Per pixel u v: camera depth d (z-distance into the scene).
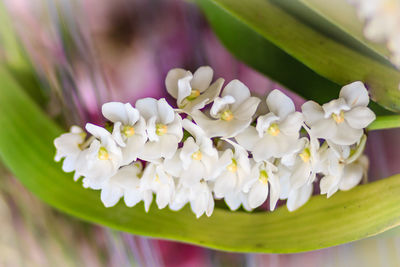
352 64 0.41
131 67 0.48
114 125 0.38
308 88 0.45
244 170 0.40
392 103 0.41
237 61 0.48
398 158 0.47
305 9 0.41
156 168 0.40
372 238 0.48
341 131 0.40
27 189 0.47
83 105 0.47
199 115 0.39
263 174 0.41
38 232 0.48
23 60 0.47
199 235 0.45
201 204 0.41
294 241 0.44
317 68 0.41
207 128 0.39
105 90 0.48
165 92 0.49
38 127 0.46
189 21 0.48
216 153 0.40
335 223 0.44
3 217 0.48
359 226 0.43
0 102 0.46
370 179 0.47
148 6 0.48
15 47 0.46
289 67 0.45
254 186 0.41
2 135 0.46
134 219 0.45
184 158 0.39
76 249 0.48
